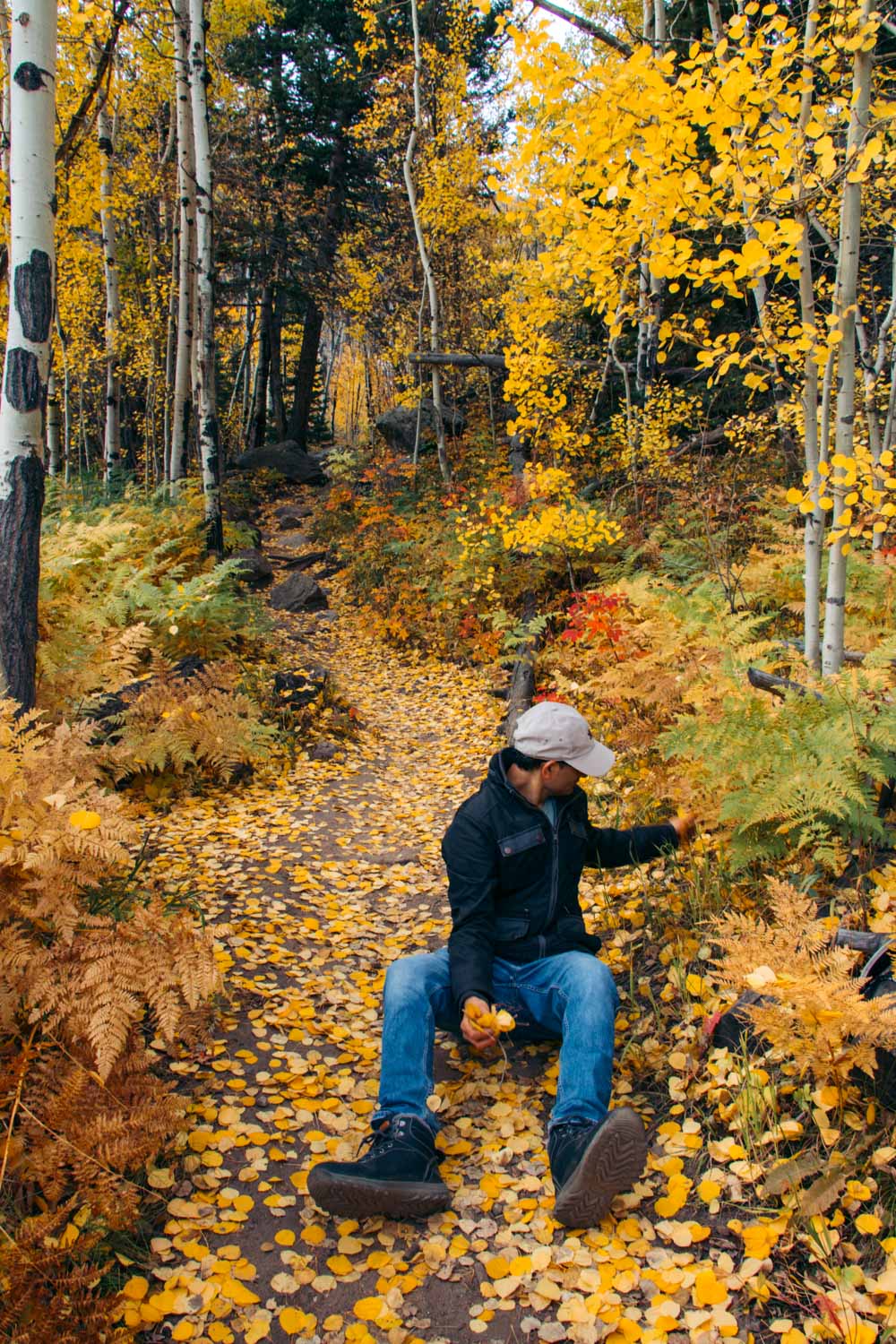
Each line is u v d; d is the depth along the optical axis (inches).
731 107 120.5
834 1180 80.4
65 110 388.2
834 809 111.8
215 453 363.3
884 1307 70.9
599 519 278.4
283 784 223.0
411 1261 83.4
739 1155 88.4
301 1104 104.7
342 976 134.3
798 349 132.6
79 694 196.5
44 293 144.8
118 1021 85.7
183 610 241.1
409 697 322.3
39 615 208.1
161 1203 89.2
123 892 118.7
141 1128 84.6
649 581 220.7
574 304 317.1
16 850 93.4
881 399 238.2
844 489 131.4
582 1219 84.3
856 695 122.7
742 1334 71.9
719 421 435.5
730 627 167.9
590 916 142.9
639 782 159.8
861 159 120.3
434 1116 94.5
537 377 301.7
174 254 613.6
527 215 177.8
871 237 241.3
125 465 868.6
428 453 699.4
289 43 784.3
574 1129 88.0
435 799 219.9
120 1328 70.6
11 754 107.2
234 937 141.0
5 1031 87.4
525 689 273.9
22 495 144.5
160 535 338.0
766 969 88.7
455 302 649.0
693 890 129.6
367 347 1022.4
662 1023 111.7
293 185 804.6
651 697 165.2
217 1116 101.7
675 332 147.0
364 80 748.6
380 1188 83.8
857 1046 83.9
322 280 820.0
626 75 128.6
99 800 105.2
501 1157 95.3
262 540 603.8
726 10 363.9
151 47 441.1
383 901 161.6
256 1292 79.7
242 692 256.4
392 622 390.6
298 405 937.5
